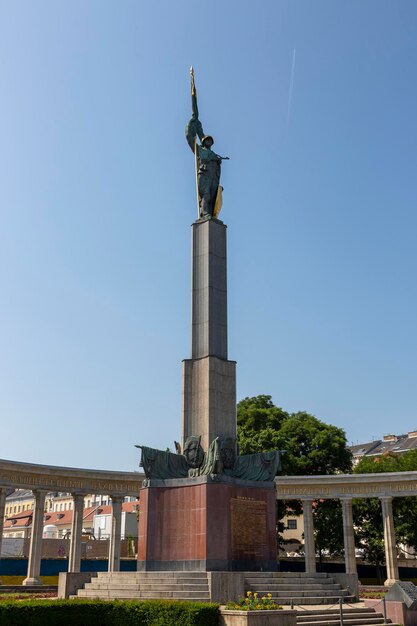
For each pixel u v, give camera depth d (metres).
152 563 27.02
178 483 27.75
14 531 107.31
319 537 60.84
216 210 34.28
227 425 30.06
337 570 60.09
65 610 20.80
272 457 29.28
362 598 30.97
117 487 48.97
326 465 61.81
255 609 20.59
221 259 33.16
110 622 20.89
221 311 32.16
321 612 23.19
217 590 23.73
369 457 65.25
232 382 31.02
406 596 23.91
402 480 46.78
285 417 65.69
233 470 28.59
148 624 20.55
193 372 30.86
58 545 70.69
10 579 47.09
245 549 26.89
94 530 89.19
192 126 35.97
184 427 30.02
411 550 79.12
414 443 114.94
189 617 20.16
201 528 26.34
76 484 47.25
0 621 19.97
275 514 28.36
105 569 54.72
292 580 26.61
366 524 59.44
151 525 27.55
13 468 43.31
